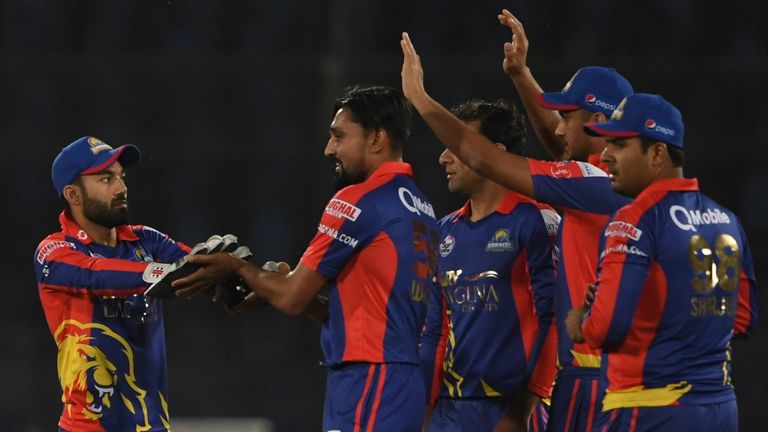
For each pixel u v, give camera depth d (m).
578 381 13.76
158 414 14.35
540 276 14.66
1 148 35.66
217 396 32.31
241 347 33.72
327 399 12.94
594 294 11.96
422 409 12.90
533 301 14.73
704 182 34.38
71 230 14.19
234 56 37.19
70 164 14.05
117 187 14.14
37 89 36.81
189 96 36.88
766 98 34.84
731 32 37.94
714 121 34.94
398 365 12.65
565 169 13.30
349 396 12.61
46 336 34.09
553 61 36.53
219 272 13.02
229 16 38.81
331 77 34.91
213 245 12.85
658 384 11.70
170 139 36.88
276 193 35.47
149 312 14.30
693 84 34.94
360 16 38.25
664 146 11.95
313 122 36.66
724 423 11.84
